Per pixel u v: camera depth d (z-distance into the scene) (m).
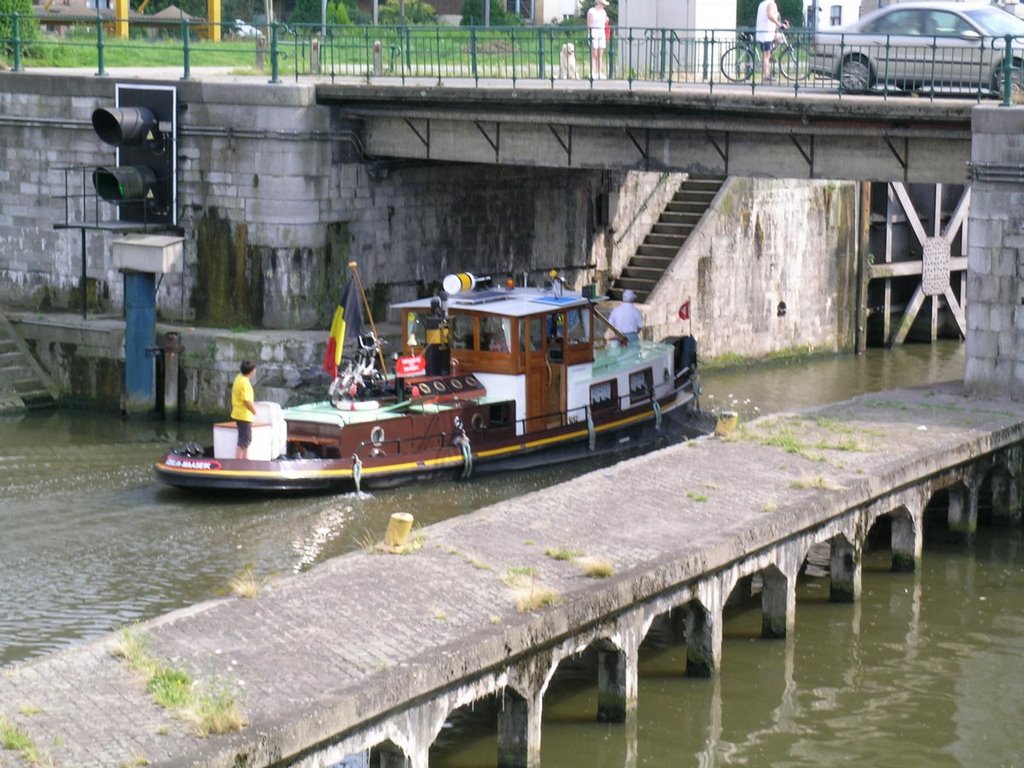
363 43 68.00
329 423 41.88
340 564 28.05
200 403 50.69
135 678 22.77
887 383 59.31
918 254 67.69
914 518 36.16
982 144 41.62
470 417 44.19
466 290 45.94
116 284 54.03
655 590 27.73
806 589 35.53
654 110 47.41
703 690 29.47
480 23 97.31
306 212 50.97
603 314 58.16
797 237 63.69
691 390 51.91
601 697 27.77
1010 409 41.28
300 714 21.58
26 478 42.94
